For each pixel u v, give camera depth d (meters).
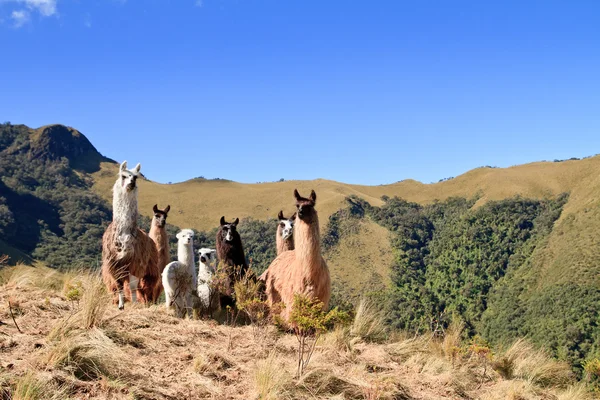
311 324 6.73
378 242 139.88
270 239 109.81
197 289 9.64
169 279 9.02
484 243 132.88
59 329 5.87
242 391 5.54
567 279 92.19
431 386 6.94
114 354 5.57
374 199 188.62
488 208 149.25
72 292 7.73
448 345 8.70
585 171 162.75
